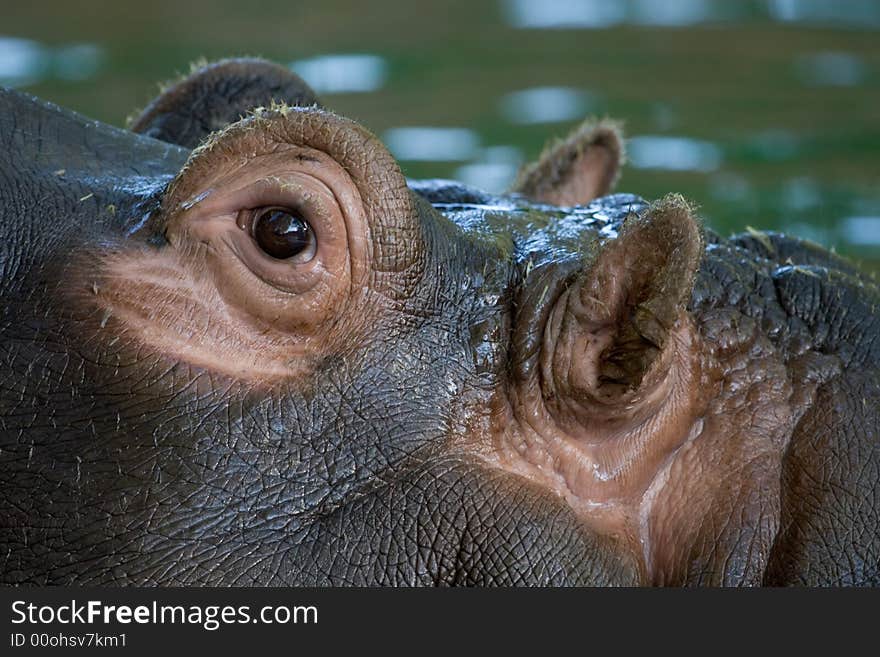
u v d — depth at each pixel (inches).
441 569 255.3
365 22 1139.9
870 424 281.3
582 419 268.1
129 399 252.8
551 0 1234.0
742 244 313.7
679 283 253.4
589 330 264.4
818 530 274.1
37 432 251.4
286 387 256.8
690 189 711.1
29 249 261.1
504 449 266.1
